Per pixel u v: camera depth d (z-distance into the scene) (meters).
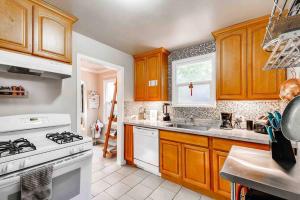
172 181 2.37
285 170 0.85
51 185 1.24
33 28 1.49
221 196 1.93
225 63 2.08
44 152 1.26
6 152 1.20
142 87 3.16
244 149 1.21
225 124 2.25
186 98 2.91
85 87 4.45
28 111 1.75
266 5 1.61
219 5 1.62
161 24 2.02
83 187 1.54
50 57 1.61
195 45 2.75
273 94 1.76
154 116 3.12
